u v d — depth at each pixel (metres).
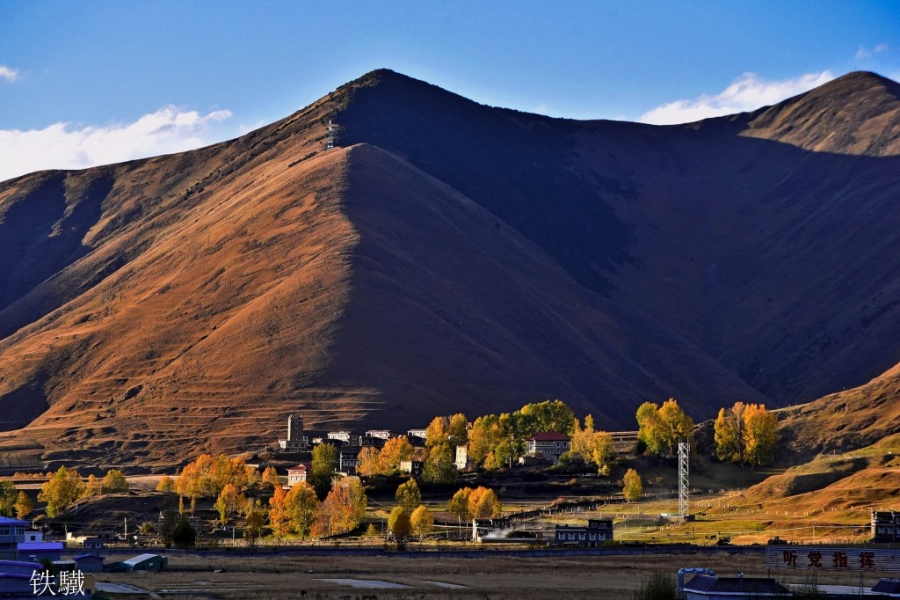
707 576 188.88
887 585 193.25
